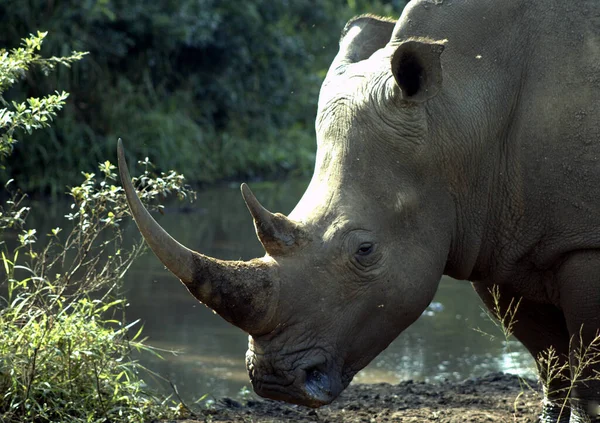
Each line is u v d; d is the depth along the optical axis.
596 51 12.85
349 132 12.52
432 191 12.80
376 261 12.20
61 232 31.45
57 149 42.41
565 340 14.55
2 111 14.57
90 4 45.84
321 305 11.89
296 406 16.62
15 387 13.66
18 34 43.53
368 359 12.43
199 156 49.72
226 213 38.88
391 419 15.87
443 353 21.27
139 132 46.69
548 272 13.33
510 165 13.12
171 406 16.66
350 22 14.05
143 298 24.19
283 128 60.25
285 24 63.62
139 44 51.88
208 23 52.91
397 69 12.13
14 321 14.56
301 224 12.05
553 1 13.12
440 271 12.88
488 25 13.13
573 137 12.73
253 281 11.55
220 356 20.06
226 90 55.84
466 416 16.03
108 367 14.85
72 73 45.75
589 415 13.29
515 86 13.09
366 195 12.32
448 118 12.83
